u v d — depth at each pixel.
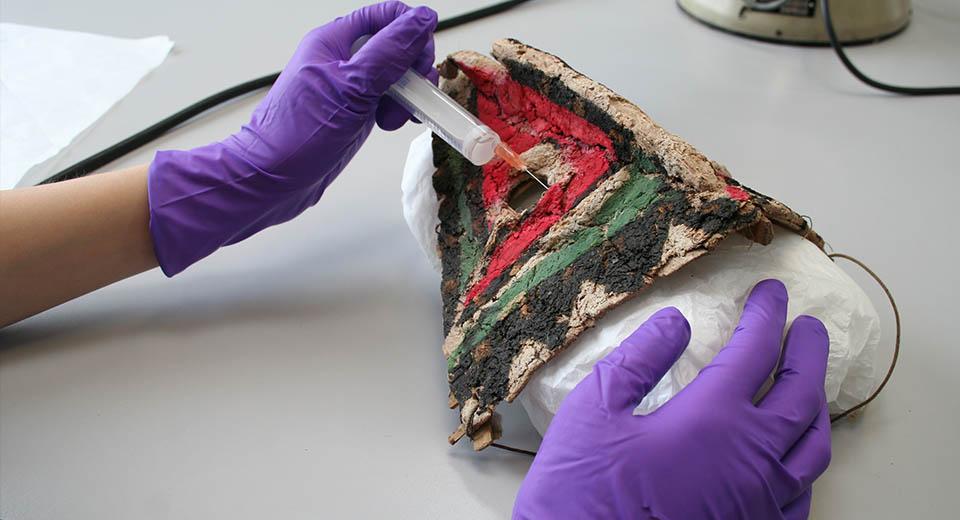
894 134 0.67
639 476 0.45
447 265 0.56
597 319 0.48
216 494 0.49
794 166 0.65
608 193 0.50
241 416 0.52
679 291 0.49
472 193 0.57
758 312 0.48
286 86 0.58
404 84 0.58
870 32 0.76
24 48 0.81
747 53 0.77
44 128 0.72
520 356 0.49
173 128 0.72
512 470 0.50
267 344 0.56
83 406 0.53
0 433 0.52
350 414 0.52
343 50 0.60
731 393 0.46
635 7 0.84
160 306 0.59
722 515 0.44
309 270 0.61
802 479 0.46
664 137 0.49
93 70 0.79
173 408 0.53
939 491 0.48
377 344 0.56
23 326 0.58
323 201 0.66
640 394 0.47
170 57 0.81
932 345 0.54
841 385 0.50
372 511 0.48
